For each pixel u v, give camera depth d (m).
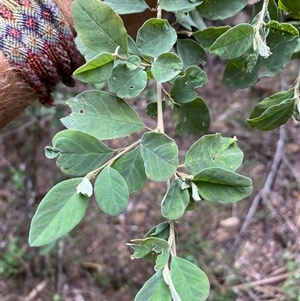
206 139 0.24
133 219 1.18
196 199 0.22
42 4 0.29
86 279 1.11
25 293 1.10
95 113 0.24
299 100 0.26
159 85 0.26
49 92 0.34
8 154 1.33
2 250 1.16
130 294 1.07
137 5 0.27
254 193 1.18
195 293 0.21
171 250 0.22
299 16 0.27
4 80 0.30
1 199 1.26
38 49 0.30
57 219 0.22
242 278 1.05
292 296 0.97
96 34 0.24
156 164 0.22
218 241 1.12
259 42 0.24
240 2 0.27
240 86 0.30
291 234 1.09
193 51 0.30
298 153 1.22
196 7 0.27
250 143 1.27
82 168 0.23
